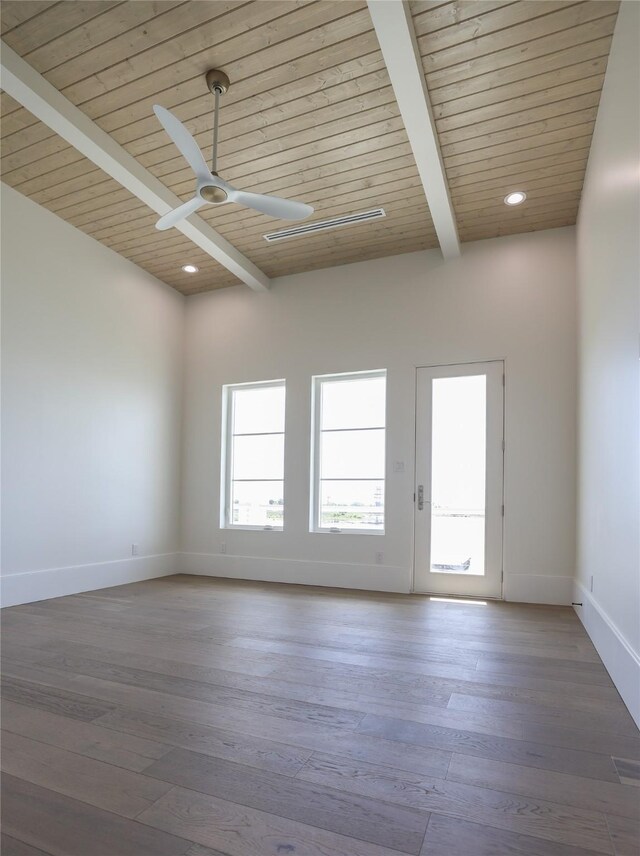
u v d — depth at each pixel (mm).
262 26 2742
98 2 2656
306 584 5188
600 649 2943
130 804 1537
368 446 5219
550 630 3482
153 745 1895
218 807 1525
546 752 1861
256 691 2402
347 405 5359
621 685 2369
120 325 5254
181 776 1690
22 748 1871
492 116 3279
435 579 4730
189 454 5996
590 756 1834
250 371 5750
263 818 1475
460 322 4844
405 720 2109
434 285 4980
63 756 1814
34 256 4383
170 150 3705
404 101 2998
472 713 2182
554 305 4531
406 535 4848
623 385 2500
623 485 2469
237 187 4098
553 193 4082
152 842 1371
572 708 2238
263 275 5617
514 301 4668
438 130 3406
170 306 5977
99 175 4047
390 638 3270
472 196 4141
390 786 1640
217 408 5902
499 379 4688
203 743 1912
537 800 1569
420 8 2588
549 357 4512
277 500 5594
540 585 4359
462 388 4820
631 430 2312
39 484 4355
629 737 1979
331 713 2172
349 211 4418
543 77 2982
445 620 3736
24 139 3660
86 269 4879
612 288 2791
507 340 4656
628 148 2430
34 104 3141
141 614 3863
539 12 2605
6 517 4086
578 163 3721
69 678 2559
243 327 5852
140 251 5211
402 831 1421
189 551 5871
